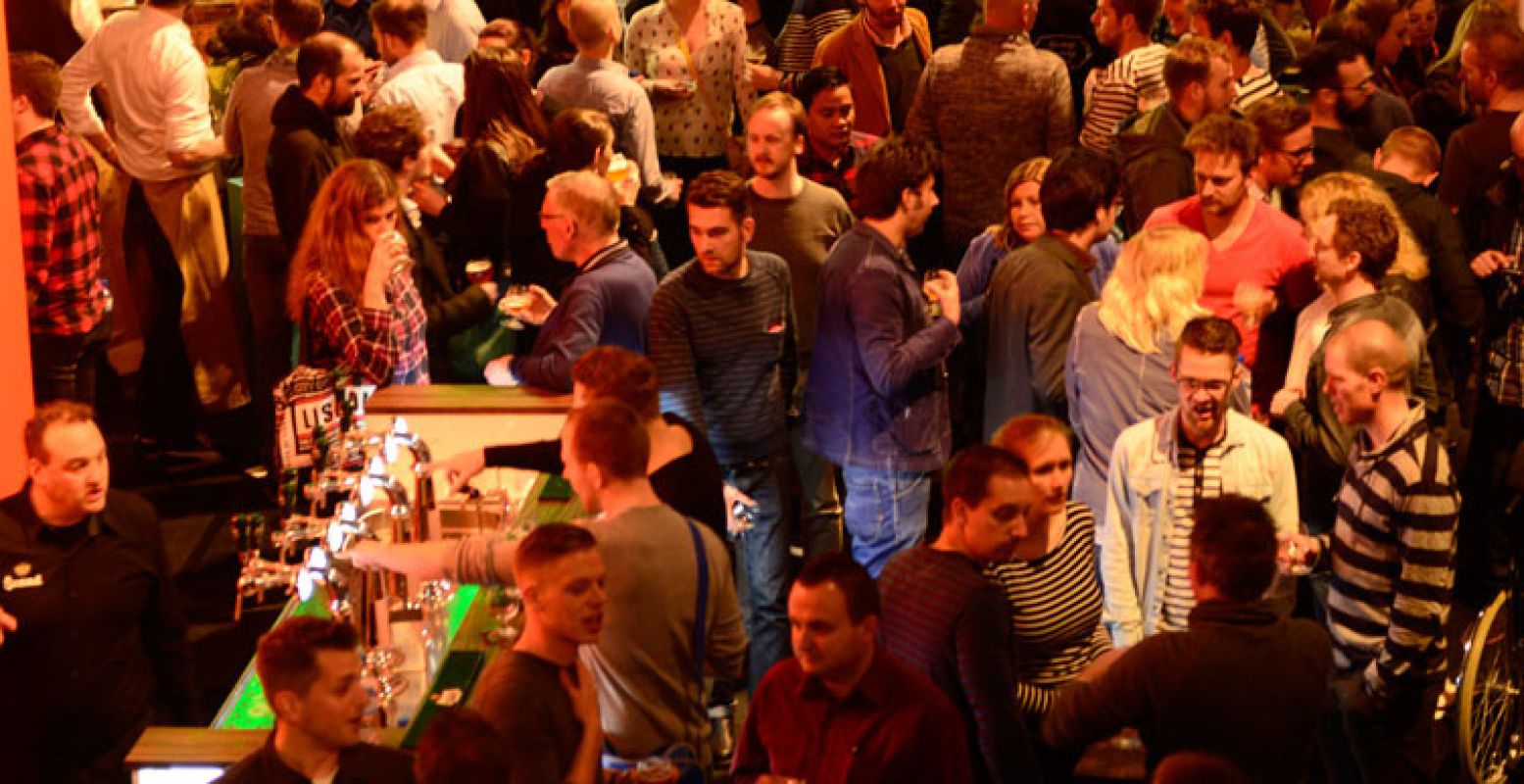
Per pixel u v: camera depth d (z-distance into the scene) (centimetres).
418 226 1109
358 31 1593
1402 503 768
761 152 1080
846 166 1290
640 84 1412
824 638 621
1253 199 1026
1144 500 820
